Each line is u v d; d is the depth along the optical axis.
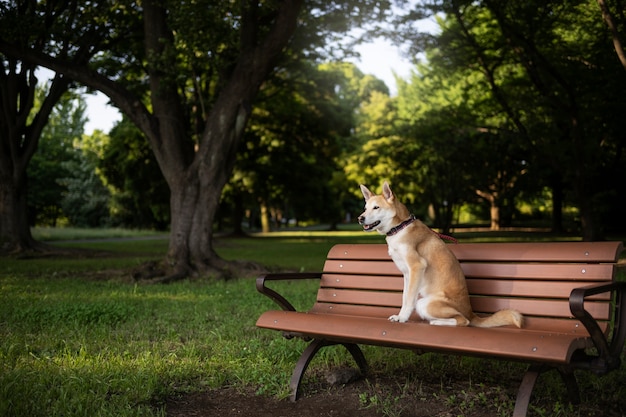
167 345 5.36
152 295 9.02
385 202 3.96
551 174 28.66
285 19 11.80
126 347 5.26
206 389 4.19
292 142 30.61
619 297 3.34
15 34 11.71
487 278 3.92
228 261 12.70
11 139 17.67
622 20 14.92
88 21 14.04
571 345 2.80
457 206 44.38
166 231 47.97
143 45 16.89
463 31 18.33
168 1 11.25
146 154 29.72
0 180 17.97
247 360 4.80
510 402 3.69
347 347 4.45
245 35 12.39
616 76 15.82
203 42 11.52
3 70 17.11
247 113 12.57
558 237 27.47
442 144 26.97
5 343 5.15
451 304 3.70
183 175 12.43
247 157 31.20
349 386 4.28
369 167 37.00
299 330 3.90
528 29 16.33
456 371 4.56
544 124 19.64
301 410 3.76
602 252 3.44
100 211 51.28
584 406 3.67
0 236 18.14
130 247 24.92
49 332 5.82
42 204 52.34
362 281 4.56
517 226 46.44
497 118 24.28
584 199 18.47
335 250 4.85
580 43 17.48
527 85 19.31
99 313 6.55
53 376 4.17
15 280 10.82
